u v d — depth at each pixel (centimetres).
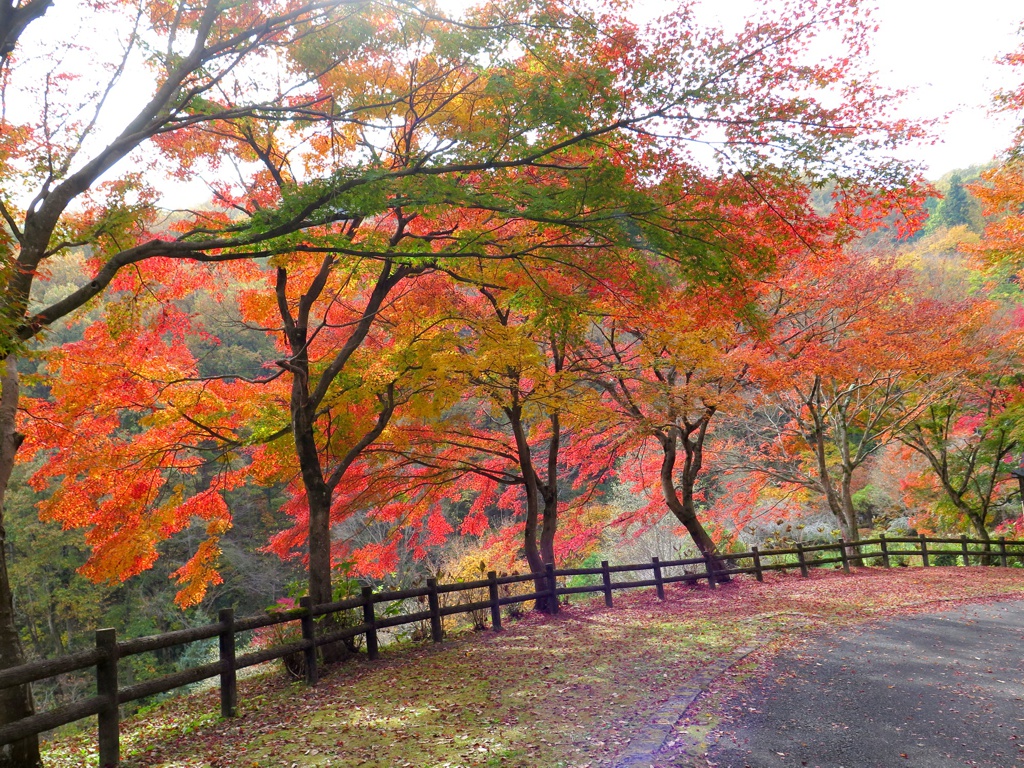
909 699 629
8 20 586
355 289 1166
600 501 2798
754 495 2102
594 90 675
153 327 1062
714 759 486
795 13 636
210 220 971
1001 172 1399
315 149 1020
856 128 654
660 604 1327
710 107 665
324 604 852
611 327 1512
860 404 2031
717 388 1606
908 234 736
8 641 528
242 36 684
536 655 888
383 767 501
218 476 1156
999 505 2598
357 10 782
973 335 1862
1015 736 525
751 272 799
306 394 1012
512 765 489
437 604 1037
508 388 1223
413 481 1335
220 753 562
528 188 717
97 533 1021
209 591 2625
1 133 689
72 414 942
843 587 1481
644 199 695
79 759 591
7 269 515
